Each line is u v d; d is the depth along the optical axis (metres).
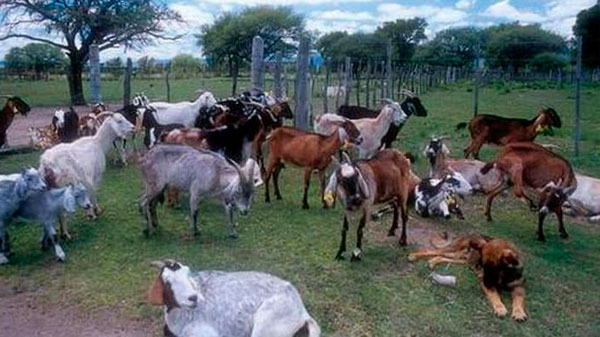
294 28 59.31
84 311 6.15
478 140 13.57
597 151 15.02
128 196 10.41
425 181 9.54
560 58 63.66
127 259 7.48
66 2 30.70
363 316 6.05
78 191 7.86
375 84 24.91
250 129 10.91
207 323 4.62
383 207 9.62
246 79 45.91
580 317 6.19
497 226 9.22
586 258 7.88
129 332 5.74
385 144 12.95
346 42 70.25
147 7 32.81
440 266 7.32
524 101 31.00
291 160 9.90
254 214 9.48
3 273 7.07
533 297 6.61
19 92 35.81
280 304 4.51
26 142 16.05
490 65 67.81
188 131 10.82
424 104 28.78
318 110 22.59
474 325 5.95
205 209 9.70
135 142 15.67
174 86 38.16
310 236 8.42
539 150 9.11
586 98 33.06
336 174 7.32
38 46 63.06
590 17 57.69
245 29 58.22
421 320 6.01
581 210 9.83
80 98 29.95
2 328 5.82
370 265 7.36
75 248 7.86
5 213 7.26
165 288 4.66
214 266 7.27
